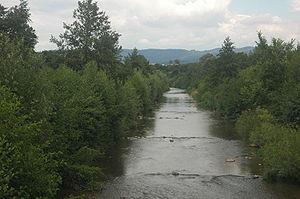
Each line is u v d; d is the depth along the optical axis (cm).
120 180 2688
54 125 2180
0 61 2069
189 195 2366
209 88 9606
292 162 2538
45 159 1645
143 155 3506
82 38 5097
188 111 8069
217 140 4325
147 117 6856
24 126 1579
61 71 3134
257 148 3769
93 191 2403
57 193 2280
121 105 4219
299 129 3344
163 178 2755
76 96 2664
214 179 2725
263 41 5675
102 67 5053
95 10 5153
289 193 2381
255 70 5725
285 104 4025
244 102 5559
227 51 8650
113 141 4088
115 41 5259
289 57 5438
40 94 2102
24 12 4244
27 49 2362
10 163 1460
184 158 3397
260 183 2611
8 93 1703
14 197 1391
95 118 3253
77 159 2398
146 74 10225
